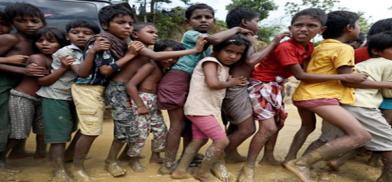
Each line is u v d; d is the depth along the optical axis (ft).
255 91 12.18
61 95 11.18
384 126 12.14
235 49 11.12
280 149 16.06
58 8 18.48
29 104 11.54
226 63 11.46
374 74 12.73
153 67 11.66
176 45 12.00
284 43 11.89
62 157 11.27
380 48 12.75
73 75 11.35
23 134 11.55
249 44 11.50
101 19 11.28
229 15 12.82
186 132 12.74
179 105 11.86
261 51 11.61
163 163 12.22
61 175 11.07
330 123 12.20
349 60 11.72
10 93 11.37
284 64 11.73
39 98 11.68
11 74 11.39
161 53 10.94
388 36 12.61
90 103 10.94
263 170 12.81
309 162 12.22
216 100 11.43
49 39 11.26
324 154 11.91
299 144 13.42
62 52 11.04
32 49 11.72
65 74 11.25
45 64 11.25
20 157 13.12
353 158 15.07
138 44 11.00
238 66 12.02
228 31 11.37
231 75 12.05
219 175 11.60
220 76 11.30
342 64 11.71
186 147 12.32
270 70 12.22
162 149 12.34
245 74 12.01
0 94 11.04
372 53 13.17
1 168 11.48
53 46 11.32
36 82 11.57
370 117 12.14
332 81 12.24
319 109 11.93
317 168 13.47
